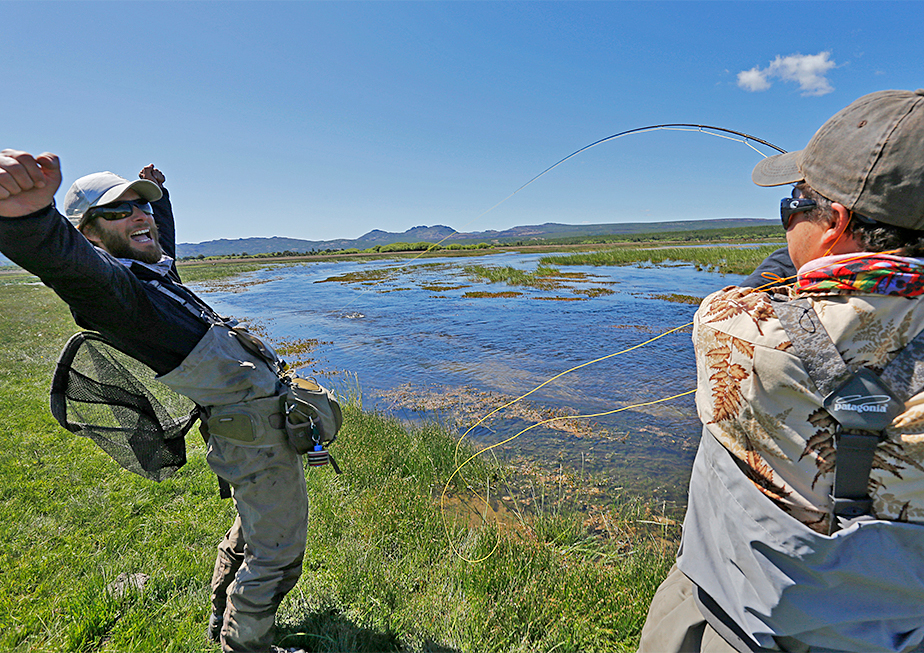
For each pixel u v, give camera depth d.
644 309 13.66
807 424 0.87
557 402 6.73
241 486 1.87
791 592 0.89
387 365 9.01
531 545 3.28
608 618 2.65
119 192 1.71
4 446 4.70
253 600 1.90
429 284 23.80
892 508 0.83
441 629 2.50
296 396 1.93
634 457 5.02
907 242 0.88
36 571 2.91
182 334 1.71
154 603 2.63
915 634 0.86
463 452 4.88
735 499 0.97
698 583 1.08
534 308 14.63
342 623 2.49
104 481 4.08
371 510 3.74
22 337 10.45
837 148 0.91
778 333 0.88
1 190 1.10
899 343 0.81
